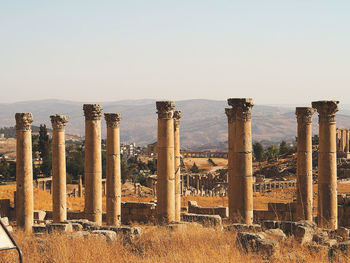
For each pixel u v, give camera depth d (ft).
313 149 355.36
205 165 533.96
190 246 69.62
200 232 78.54
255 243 67.97
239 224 83.87
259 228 81.41
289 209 133.80
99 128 116.37
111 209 119.85
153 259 64.95
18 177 111.45
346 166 319.88
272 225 82.28
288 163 379.55
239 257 64.54
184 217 97.30
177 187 136.98
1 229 44.32
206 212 136.56
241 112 93.56
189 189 298.56
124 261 65.51
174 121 137.39
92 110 113.91
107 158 120.67
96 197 115.44
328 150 104.27
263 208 188.14
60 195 118.62
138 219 139.23
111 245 72.69
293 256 66.39
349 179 293.02
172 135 106.32
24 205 111.14
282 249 69.72
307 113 116.16
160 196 105.91
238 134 93.81
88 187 115.24
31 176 112.88
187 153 596.29
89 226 86.48
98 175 115.65
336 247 67.67
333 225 104.27
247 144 93.66
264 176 331.98
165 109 104.83
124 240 76.33
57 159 118.52
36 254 66.39
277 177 349.82
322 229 84.28
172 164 106.42
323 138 104.68
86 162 115.34
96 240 72.43
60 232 79.82
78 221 90.38
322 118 104.83
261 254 66.74
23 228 109.91
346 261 63.46
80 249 66.90
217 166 523.29
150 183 302.04
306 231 75.51
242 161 93.61
